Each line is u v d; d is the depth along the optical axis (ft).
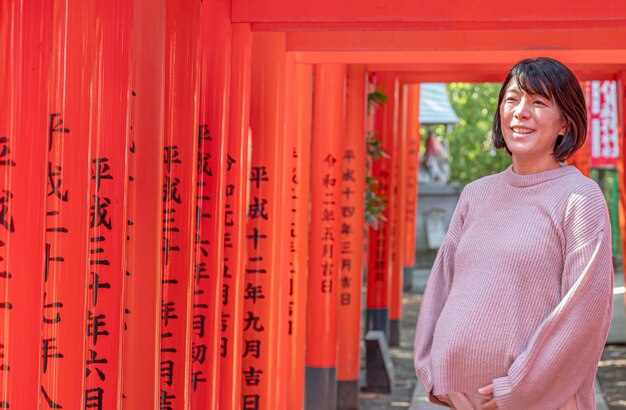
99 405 10.03
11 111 8.61
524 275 8.50
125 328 11.58
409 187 48.47
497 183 9.09
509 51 16.58
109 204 9.86
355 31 16.16
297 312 20.43
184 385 12.81
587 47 16.06
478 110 70.13
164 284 12.67
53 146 9.36
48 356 9.36
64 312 9.36
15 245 8.68
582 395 8.49
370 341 26.55
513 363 8.35
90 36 9.46
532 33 16.12
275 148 16.08
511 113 8.81
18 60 8.62
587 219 8.33
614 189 64.59
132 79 10.87
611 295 8.34
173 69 12.53
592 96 42.32
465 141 70.49
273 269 16.15
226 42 14.38
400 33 16.40
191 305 12.87
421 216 67.36
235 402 14.97
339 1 14.65
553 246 8.47
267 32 15.92
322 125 22.31
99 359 10.00
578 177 8.61
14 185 8.65
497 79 30.96
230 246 14.90
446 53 16.75
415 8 14.61
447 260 9.37
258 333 16.11
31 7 8.65
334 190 22.29
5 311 8.70
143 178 11.50
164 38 11.60
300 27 15.02
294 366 20.40
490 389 8.48
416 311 45.03
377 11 14.62
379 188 31.17
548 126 8.67
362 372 30.09
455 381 8.71
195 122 12.68
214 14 14.25
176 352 12.76
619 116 28.60
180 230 12.69
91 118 9.56
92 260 9.84
